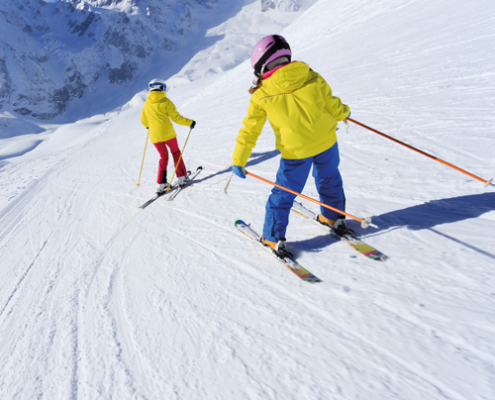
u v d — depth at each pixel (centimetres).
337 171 232
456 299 160
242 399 139
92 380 174
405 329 152
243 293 212
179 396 149
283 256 234
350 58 1070
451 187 272
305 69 198
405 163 343
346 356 147
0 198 948
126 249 345
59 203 677
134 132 1894
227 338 177
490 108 405
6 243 532
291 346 161
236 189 421
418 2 1675
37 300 297
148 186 584
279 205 229
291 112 197
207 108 1390
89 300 262
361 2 2527
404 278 184
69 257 379
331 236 249
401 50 894
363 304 174
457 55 659
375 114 514
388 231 234
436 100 489
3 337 255
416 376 129
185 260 278
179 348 179
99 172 888
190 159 651
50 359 204
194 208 399
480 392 116
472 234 205
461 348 135
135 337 199
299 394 135
